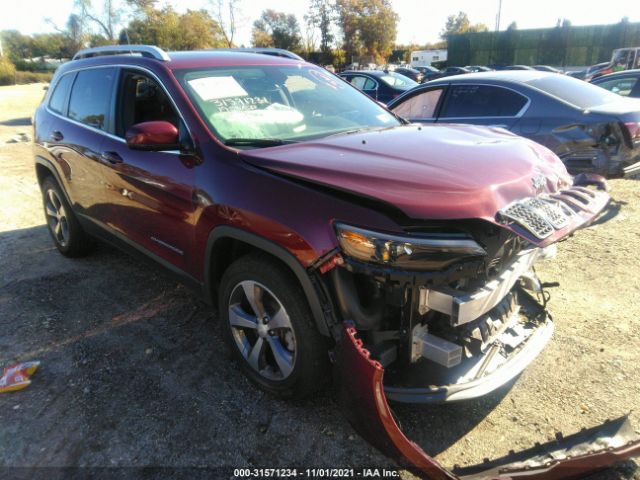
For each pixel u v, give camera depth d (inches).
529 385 113.0
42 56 2546.8
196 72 131.1
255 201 98.2
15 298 161.0
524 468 82.8
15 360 127.7
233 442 99.3
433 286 86.3
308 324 95.7
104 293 163.2
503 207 87.0
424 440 98.4
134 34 1948.8
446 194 84.4
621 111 212.5
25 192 295.0
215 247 111.1
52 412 108.9
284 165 98.4
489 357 100.3
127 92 141.4
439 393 89.4
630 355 122.1
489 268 91.3
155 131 113.2
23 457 97.0
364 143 110.0
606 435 90.7
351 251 84.5
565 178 111.7
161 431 102.3
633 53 974.4
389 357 92.6
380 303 91.4
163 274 136.5
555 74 254.1
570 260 177.8
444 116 253.8
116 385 117.0
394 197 83.7
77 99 167.2
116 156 139.3
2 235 222.2
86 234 183.2
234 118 121.3
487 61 1733.5
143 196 130.3
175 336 136.6
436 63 1878.7
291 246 91.7
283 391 106.4
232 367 122.3
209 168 109.4
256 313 106.3
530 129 227.1
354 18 2233.0
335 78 159.9
